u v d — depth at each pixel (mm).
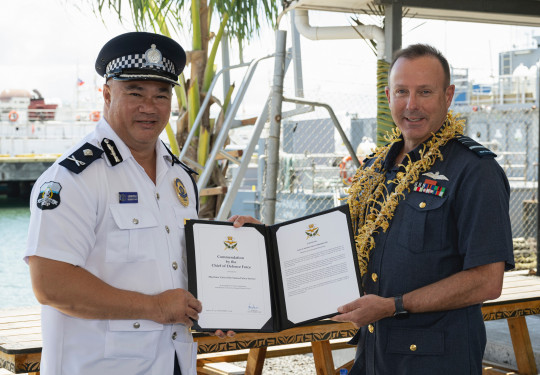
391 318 2324
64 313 2027
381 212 2344
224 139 5535
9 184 27562
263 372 4930
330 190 9789
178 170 2383
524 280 4270
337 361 4949
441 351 2244
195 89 5594
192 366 2246
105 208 2068
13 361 2688
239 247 2367
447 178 2242
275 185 5262
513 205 10758
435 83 2289
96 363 2035
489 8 6211
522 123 16125
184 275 2285
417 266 2252
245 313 2330
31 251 1940
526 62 17016
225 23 5520
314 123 10703
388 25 5758
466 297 2154
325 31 6430
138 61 2123
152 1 5324
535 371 4023
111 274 2059
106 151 2113
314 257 2398
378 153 2598
